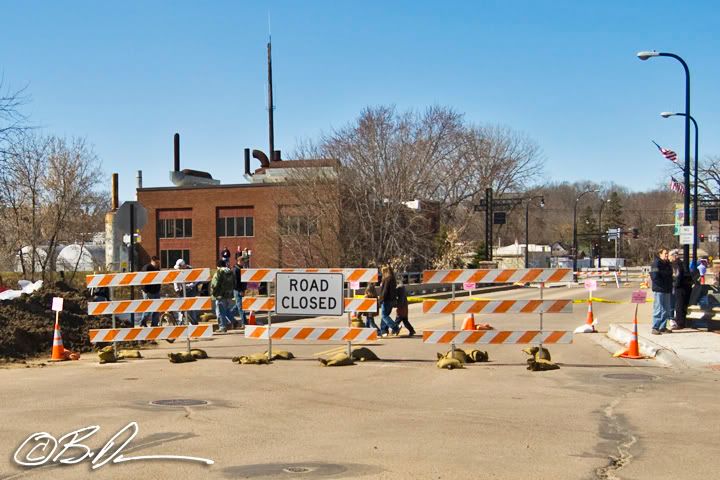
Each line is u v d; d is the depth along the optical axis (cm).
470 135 7725
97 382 1298
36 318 1841
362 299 1555
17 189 4119
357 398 1142
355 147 5588
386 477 694
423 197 6488
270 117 8550
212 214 6688
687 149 2506
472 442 840
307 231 5288
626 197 15700
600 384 1278
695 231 2948
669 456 776
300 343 1956
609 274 7594
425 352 1750
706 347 1691
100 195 7256
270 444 831
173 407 1057
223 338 2088
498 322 2631
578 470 720
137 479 694
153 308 1631
